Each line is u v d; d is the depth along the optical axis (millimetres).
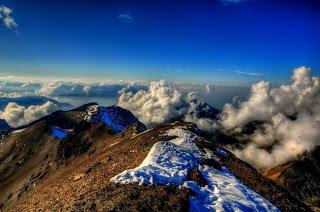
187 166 32250
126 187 23031
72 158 98000
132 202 20375
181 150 38844
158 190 22828
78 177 38438
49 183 57344
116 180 24391
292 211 29562
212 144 48281
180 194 22734
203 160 37375
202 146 45750
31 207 34375
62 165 94750
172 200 21328
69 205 21922
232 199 25109
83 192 25594
